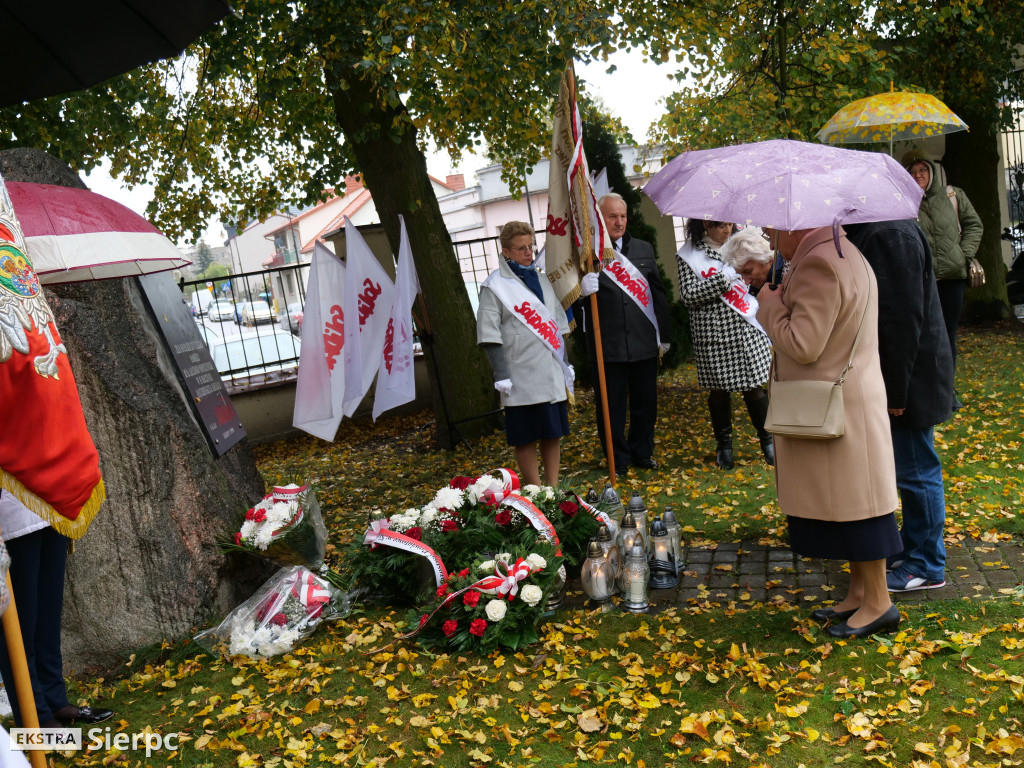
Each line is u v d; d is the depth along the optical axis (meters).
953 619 3.43
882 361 3.46
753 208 3.07
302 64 7.78
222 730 3.29
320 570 4.38
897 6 9.16
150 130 9.25
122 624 3.99
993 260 11.45
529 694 3.32
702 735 2.86
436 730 3.05
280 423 10.57
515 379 5.30
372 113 7.97
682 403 8.77
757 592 4.04
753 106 8.83
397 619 4.20
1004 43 10.28
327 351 6.90
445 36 6.63
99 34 2.67
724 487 5.61
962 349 9.77
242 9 7.13
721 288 5.73
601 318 6.09
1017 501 4.60
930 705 2.87
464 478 4.74
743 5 8.77
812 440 3.28
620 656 3.51
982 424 6.27
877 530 3.26
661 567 4.21
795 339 3.21
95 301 4.27
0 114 7.19
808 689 3.08
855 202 2.98
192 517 4.26
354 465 8.44
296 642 3.96
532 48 6.89
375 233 10.30
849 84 8.84
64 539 3.27
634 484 5.96
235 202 10.82
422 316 8.41
